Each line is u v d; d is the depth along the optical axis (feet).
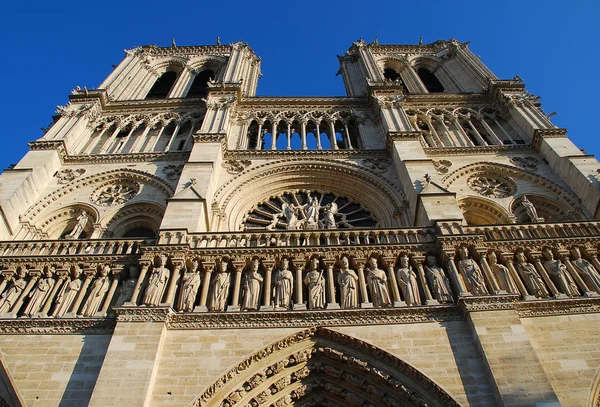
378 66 176.45
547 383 58.59
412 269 79.20
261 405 62.75
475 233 81.71
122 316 68.23
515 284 76.59
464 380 61.21
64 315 71.87
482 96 149.38
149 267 77.56
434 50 197.77
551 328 69.15
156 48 197.77
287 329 68.44
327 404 66.39
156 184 114.21
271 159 122.83
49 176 115.44
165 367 63.16
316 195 119.75
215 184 110.63
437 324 68.69
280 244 85.10
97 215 107.24
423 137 137.39
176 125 140.26
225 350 65.46
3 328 69.82
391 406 62.44
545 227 88.17
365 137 133.80
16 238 99.45
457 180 116.98
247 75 174.50
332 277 77.00
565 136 124.16
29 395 61.46
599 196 100.07
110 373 60.44
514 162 121.60
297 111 145.07
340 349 67.15
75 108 139.44
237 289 75.20
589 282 76.64
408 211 104.42
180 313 69.97
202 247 81.05
